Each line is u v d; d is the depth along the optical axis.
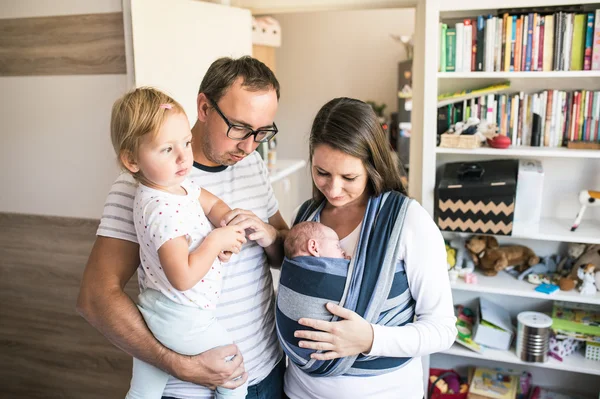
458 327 2.61
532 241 2.63
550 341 2.46
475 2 2.27
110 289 1.19
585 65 2.25
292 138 5.21
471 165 2.46
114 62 2.02
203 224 1.22
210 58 2.37
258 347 1.38
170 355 1.19
